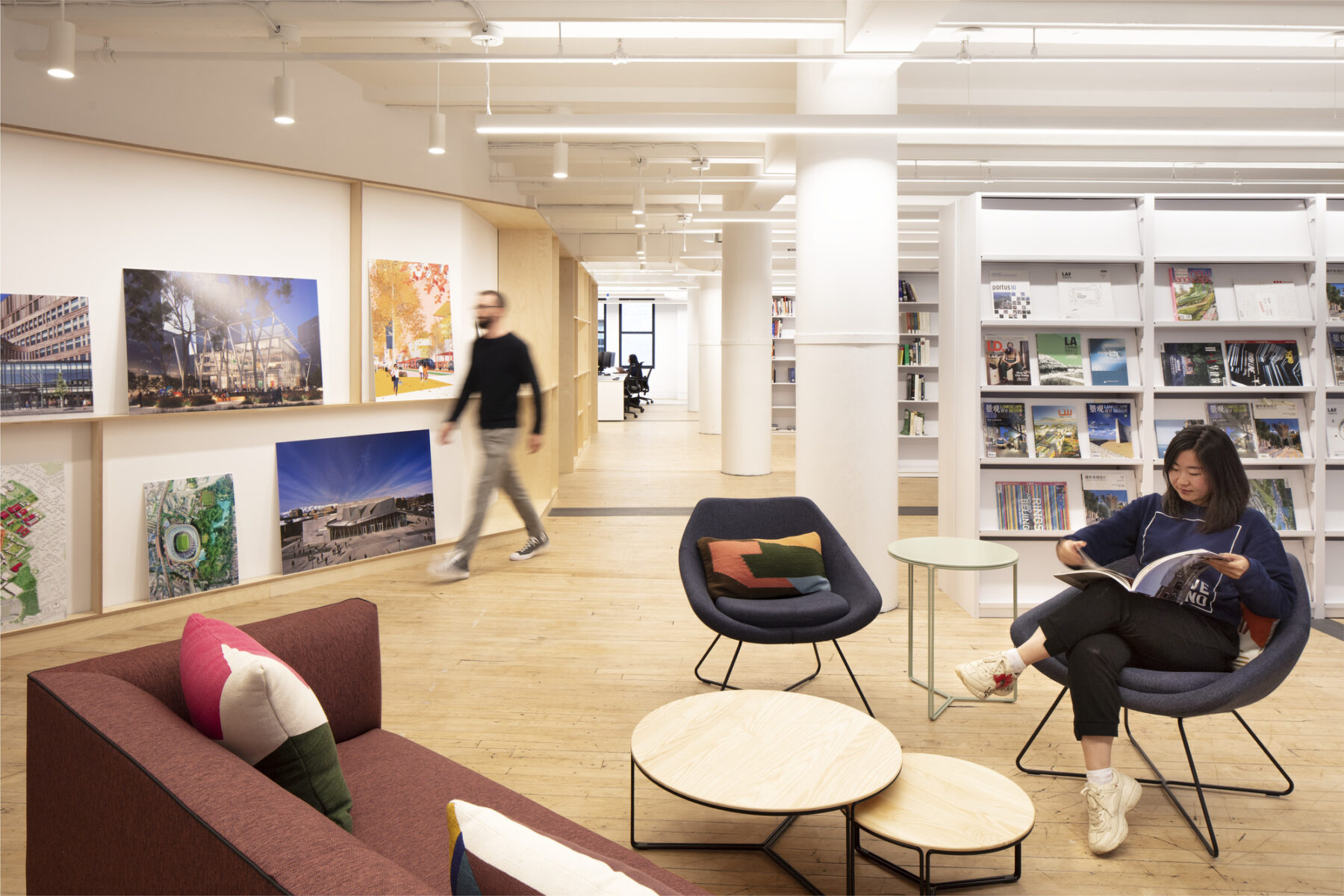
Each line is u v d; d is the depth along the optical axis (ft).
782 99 20.44
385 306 18.54
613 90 20.02
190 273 15.43
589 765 9.81
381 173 18.98
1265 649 8.41
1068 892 7.51
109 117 14.32
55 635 13.73
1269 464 15.75
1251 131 15.71
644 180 24.09
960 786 7.12
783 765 6.98
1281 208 15.67
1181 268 15.65
